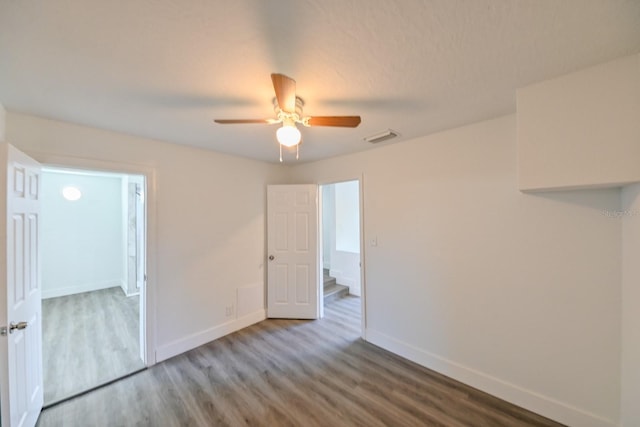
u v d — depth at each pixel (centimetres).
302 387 229
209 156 313
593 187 158
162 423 191
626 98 135
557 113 154
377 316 305
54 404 208
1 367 146
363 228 319
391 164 291
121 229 566
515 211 208
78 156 222
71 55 129
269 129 238
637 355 152
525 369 204
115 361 271
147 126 228
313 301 380
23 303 171
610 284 170
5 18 103
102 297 487
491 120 220
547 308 194
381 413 200
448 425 188
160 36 116
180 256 287
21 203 169
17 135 196
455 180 242
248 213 358
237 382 237
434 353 257
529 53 131
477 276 229
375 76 152
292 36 117
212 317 315
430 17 106
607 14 104
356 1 98
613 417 170
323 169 369
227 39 118
